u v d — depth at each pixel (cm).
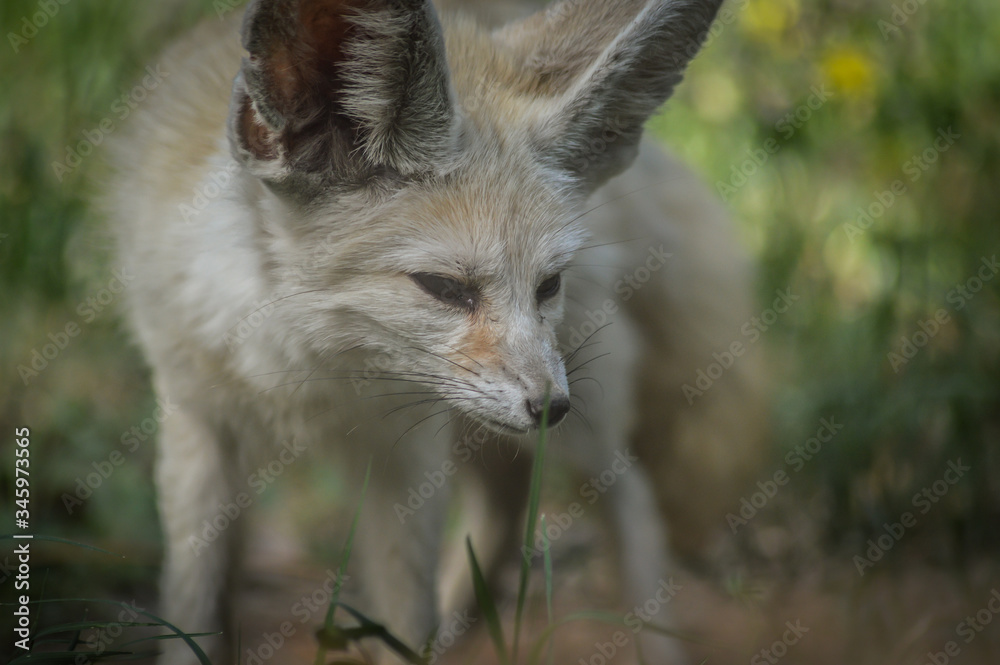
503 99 626
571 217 622
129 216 675
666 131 1147
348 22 530
